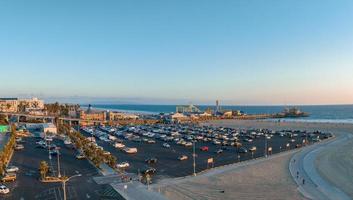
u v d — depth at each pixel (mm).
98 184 91938
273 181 100000
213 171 110062
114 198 79562
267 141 196125
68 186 90062
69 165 118000
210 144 181875
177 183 94438
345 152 152875
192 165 120875
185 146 173750
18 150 152125
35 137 199000
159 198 80062
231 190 89562
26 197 80875
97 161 113438
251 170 112875
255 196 85250
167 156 141875
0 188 84625
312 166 122000
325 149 161750
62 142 176500
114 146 169000
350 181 102625
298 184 97562
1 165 104188
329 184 98875
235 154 147125
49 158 132000
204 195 84875
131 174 105062
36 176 102062
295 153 149125
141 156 141625
